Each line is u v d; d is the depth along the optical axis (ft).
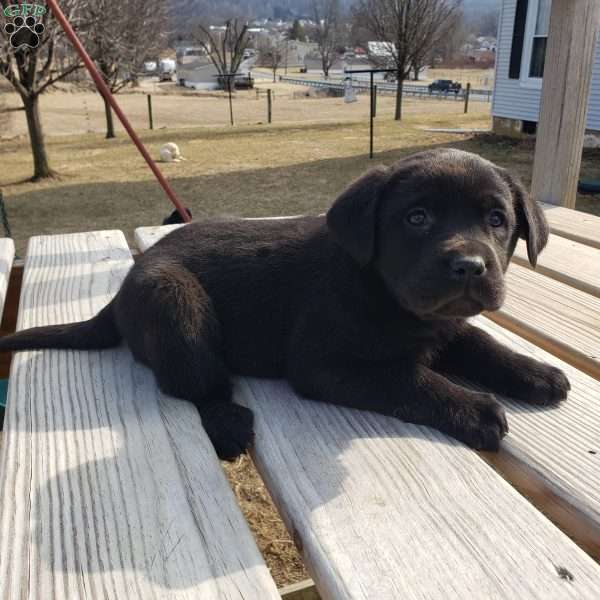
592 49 3.02
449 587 0.95
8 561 1.02
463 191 1.55
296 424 1.44
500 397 1.56
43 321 2.02
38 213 7.78
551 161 3.21
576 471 1.24
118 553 1.03
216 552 1.03
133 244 5.92
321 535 1.06
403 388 1.47
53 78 10.78
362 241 1.57
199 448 1.31
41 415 1.46
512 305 2.05
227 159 11.25
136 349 1.70
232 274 1.76
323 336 1.61
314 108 23.97
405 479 1.20
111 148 13.30
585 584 0.95
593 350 1.73
